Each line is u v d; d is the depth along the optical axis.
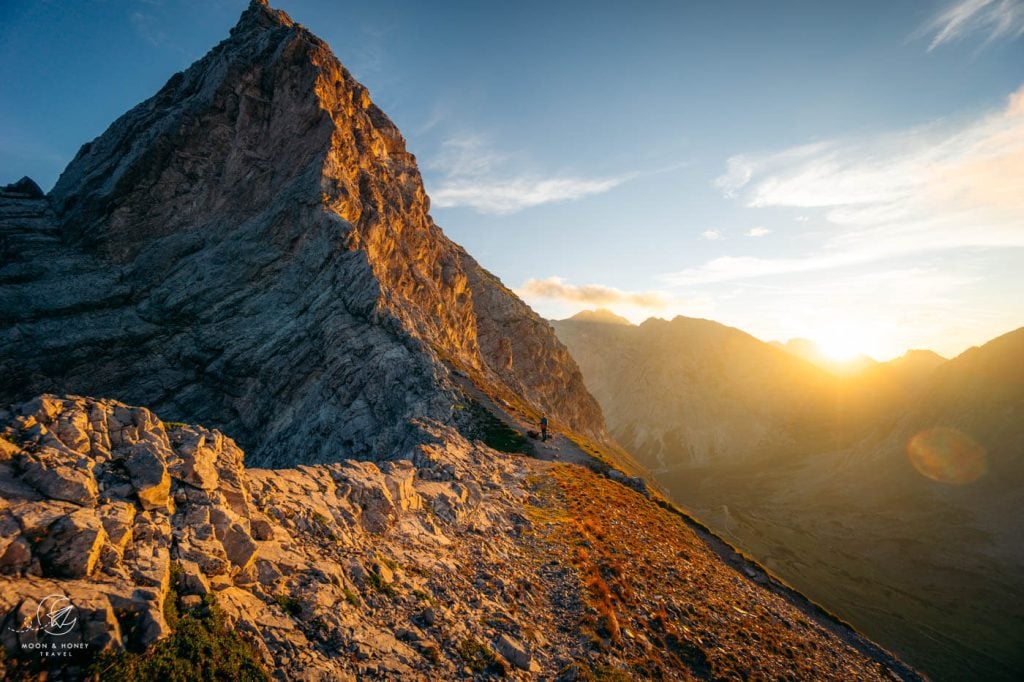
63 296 73.31
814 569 154.62
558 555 26.14
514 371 148.75
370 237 91.00
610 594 24.09
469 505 28.09
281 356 67.94
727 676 21.48
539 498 36.22
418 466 32.94
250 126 92.31
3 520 9.68
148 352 71.12
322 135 92.25
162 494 13.08
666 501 53.69
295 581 13.95
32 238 79.69
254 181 89.62
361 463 23.55
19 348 66.56
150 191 84.12
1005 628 120.56
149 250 82.06
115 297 76.06
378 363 60.66
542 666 16.72
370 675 12.37
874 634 113.56
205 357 70.94
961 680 97.50
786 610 37.00
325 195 82.38
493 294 165.00
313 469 20.77
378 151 117.94
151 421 14.69
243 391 67.50
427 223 127.12
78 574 9.75
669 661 20.81
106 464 12.81
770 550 168.62
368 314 68.06
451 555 21.22
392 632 14.47
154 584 10.58
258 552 14.01
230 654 10.48
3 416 12.12
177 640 9.95
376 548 18.20
